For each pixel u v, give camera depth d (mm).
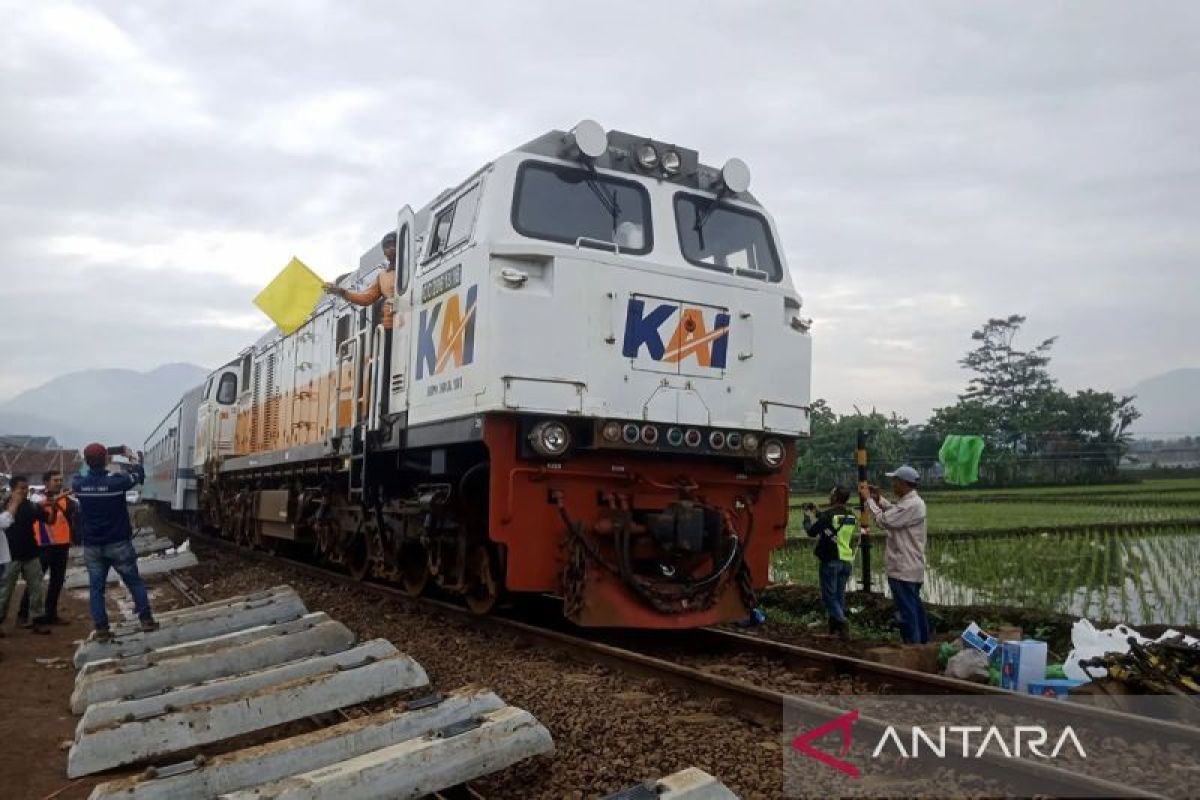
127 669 7000
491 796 4609
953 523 21422
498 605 9602
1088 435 41031
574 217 8117
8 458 63906
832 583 9570
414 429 9062
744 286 8508
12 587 10523
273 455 15094
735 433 8250
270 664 7289
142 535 24766
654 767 4781
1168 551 16250
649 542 8008
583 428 7766
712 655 7965
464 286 8016
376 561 11508
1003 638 7379
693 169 8984
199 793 4445
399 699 6469
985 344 47812
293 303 10383
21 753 5641
